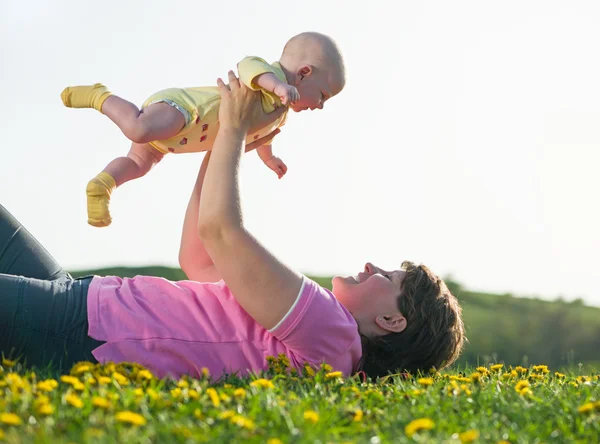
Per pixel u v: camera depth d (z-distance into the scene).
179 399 2.88
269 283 3.45
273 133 4.29
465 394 3.33
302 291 3.51
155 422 2.53
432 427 2.63
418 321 3.91
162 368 3.48
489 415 3.06
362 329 3.90
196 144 4.07
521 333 13.37
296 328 3.50
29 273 4.02
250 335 3.60
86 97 4.00
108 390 2.90
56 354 3.49
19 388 2.81
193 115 3.91
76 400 2.60
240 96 3.68
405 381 3.74
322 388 3.26
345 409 2.90
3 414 2.41
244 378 3.42
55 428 2.43
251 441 2.43
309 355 3.60
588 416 3.01
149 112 3.85
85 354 3.50
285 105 3.94
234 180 3.50
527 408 3.18
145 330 3.52
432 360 3.99
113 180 4.04
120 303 3.56
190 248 4.23
